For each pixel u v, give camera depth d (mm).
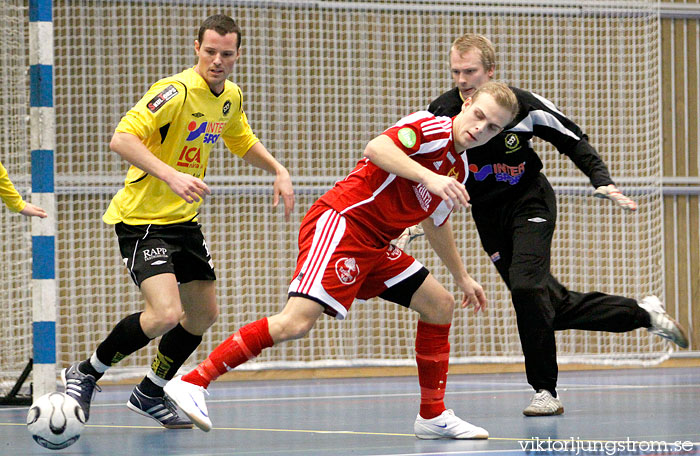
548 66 21797
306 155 20734
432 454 7520
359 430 9812
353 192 8000
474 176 11125
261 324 7754
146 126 9078
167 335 10180
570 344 21500
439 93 21531
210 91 9648
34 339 10125
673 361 21828
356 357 20578
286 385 17766
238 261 20219
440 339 8742
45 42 10328
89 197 19500
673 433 8992
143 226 9570
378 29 21172
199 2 20172
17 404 13984
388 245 8289
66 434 7973
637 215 21984
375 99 21156
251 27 20375
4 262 17281
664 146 22453
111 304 19406
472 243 21328
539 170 11281
